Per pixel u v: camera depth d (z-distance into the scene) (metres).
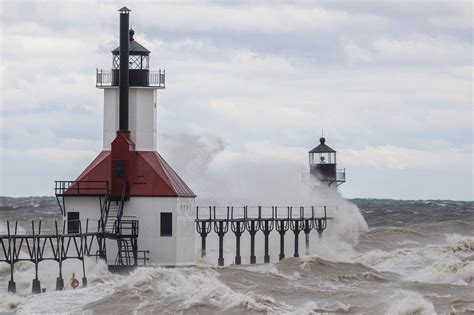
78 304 182.50
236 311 172.88
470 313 181.62
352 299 195.75
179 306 175.38
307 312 175.00
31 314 177.62
